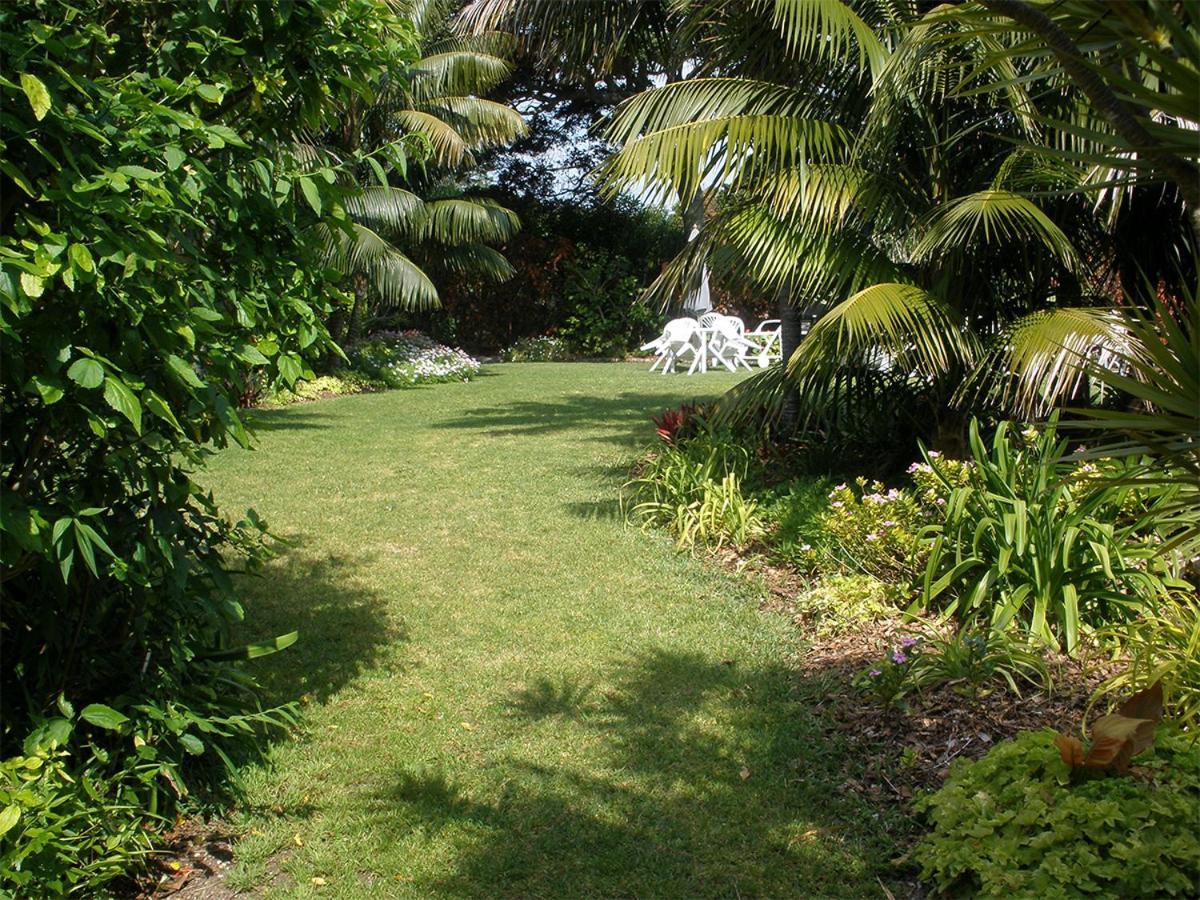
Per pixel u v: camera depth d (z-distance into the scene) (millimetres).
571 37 11570
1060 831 2982
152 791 3367
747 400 7992
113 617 3551
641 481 8641
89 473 3330
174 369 2982
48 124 2789
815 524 6371
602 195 7531
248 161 3461
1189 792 3170
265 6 3467
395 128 16797
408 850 3432
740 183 7039
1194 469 2361
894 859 3338
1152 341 2365
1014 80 2312
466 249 21188
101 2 3293
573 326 26953
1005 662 4406
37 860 2809
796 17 6496
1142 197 6305
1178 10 2133
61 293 2914
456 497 8734
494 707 4566
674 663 5043
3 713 3301
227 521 3906
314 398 16188
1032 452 6023
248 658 3953
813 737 4199
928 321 6078
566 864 3346
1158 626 4484
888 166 7082
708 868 3318
